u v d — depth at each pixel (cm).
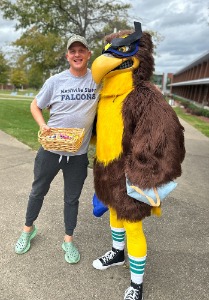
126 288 264
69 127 258
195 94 3788
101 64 221
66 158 270
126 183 222
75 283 266
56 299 247
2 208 390
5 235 329
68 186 286
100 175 248
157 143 207
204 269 294
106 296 254
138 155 211
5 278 267
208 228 373
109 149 234
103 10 1420
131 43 220
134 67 223
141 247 241
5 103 2106
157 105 213
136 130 215
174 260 306
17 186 466
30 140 794
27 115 1393
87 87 253
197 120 1781
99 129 243
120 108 224
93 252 312
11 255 298
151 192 212
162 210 414
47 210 391
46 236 334
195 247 330
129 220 232
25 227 306
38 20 1370
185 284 272
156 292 261
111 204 243
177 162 214
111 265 289
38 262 290
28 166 570
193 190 504
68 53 248
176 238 346
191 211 418
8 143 756
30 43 1359
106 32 1370
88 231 350
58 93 253
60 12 1381
